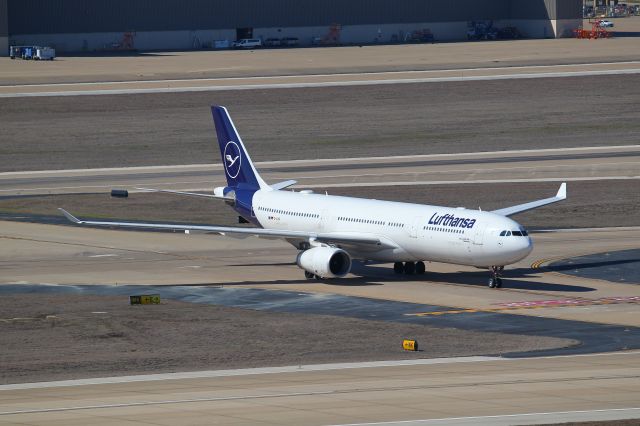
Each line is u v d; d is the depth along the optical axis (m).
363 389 163.88
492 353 197.88
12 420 145.88
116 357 199.25
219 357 198.50
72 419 145.75
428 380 170.62
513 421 141.25
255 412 148.62
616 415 144.00
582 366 181.00
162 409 151.38
